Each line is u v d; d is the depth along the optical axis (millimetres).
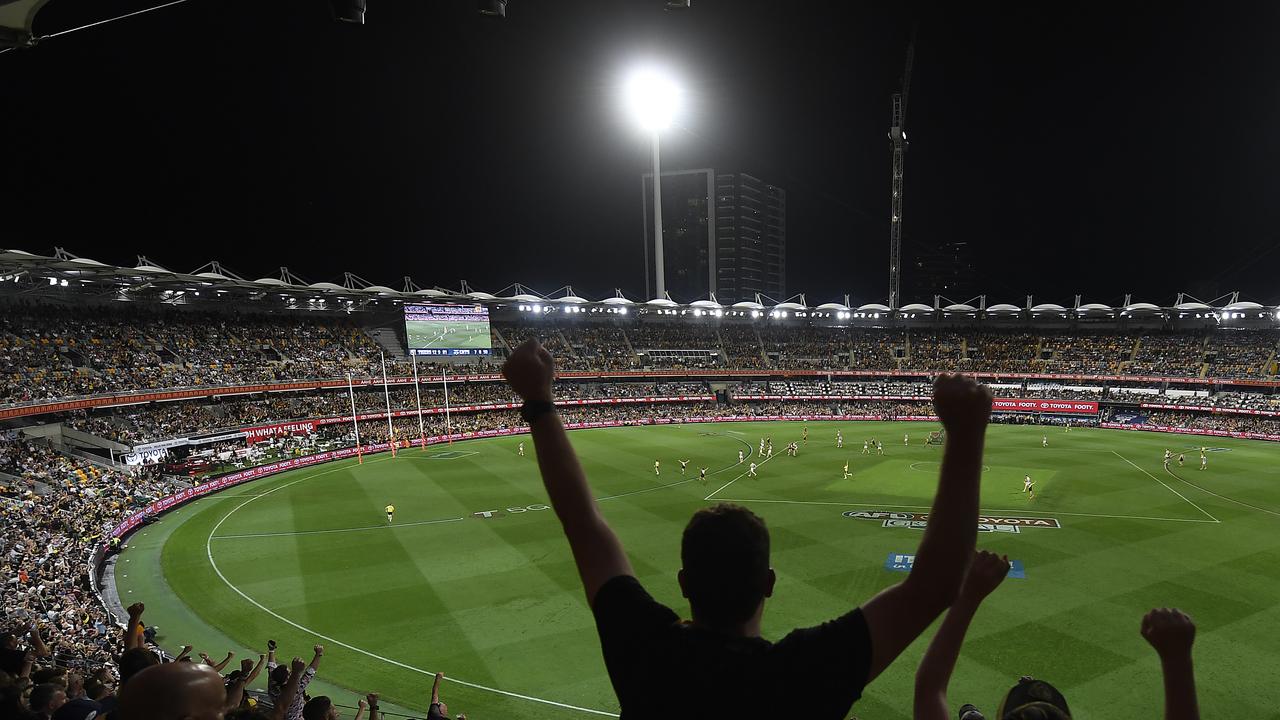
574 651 26281
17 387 56031
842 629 2430
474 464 66312
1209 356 94938
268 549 39938
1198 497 48438
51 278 64312
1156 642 3076
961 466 2557
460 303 99562
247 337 84500
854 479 56438
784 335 120062
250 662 14414
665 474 59625
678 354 114125
